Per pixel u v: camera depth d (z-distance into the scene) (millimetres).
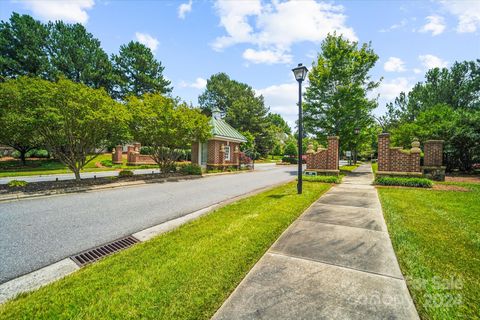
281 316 2002
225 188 10328
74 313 2074
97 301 2242
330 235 3988
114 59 32844
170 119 12461
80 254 3645
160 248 3463
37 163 20766
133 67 33469
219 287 2438
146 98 12773
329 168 12188
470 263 2881
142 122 12086
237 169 20641
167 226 5062
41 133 8789
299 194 7652
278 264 2969
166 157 14094
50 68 24453
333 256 3184
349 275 2678
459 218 4836
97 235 4480
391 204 6137
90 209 6387
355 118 16266
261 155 44250
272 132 45062
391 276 2648
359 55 15688
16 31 24406
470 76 24719
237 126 40969
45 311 2113
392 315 1996
